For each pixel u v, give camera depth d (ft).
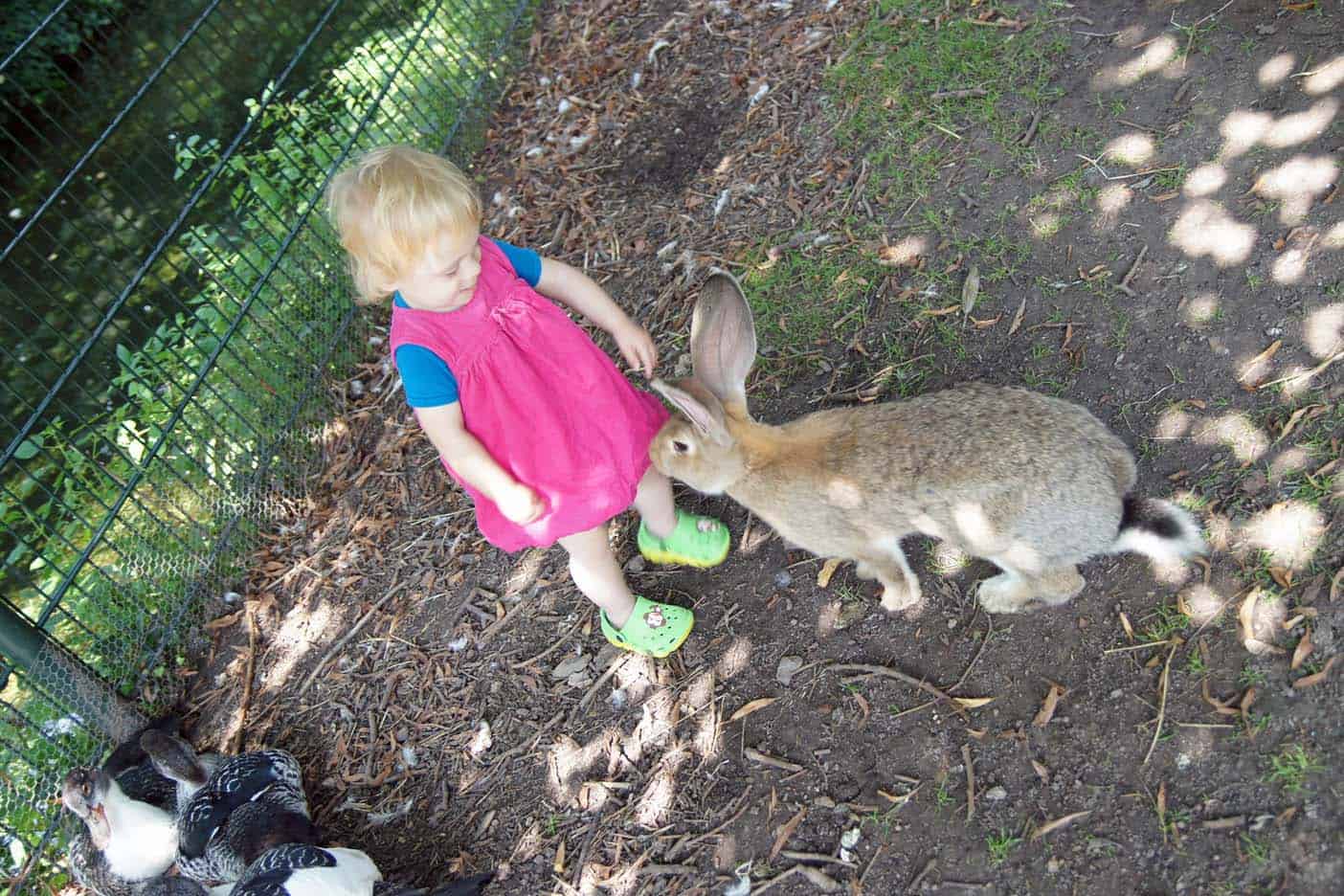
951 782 4.88
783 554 5.87
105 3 13.03
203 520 7.61
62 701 6.72
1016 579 5.12
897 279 6.50
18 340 9.90
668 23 9.18
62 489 8.45
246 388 8.06
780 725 5.31
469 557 6.68
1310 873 4.17
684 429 5.07
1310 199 5.70
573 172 8.49
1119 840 4.50
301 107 9.66
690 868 5.07
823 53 7.95
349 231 4.35
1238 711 4.58
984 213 6.51
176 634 7.12
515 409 4.72
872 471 4.93
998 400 4.98
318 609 6.91
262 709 6.56
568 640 6.06
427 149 9.20
